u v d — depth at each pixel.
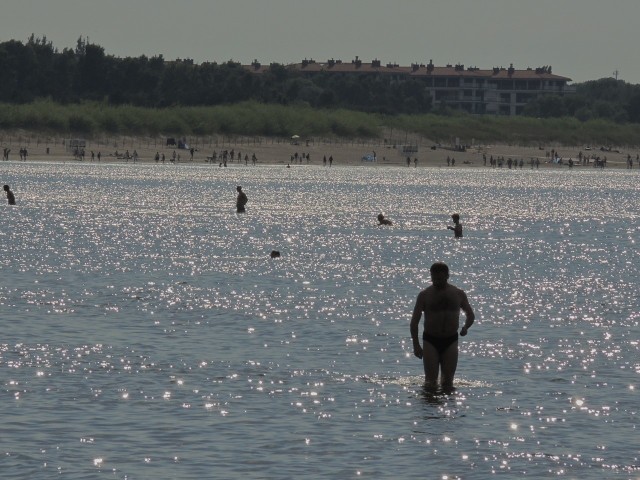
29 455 61.38
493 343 99.88
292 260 182.50
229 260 180.25
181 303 123.62
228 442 64.88
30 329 102.25
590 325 112.50
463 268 175.75
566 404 75.62
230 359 89.50
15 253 181.62
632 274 169.00
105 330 102.94
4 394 75.12
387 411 72.88
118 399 74.50
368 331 105.88
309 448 63.88
